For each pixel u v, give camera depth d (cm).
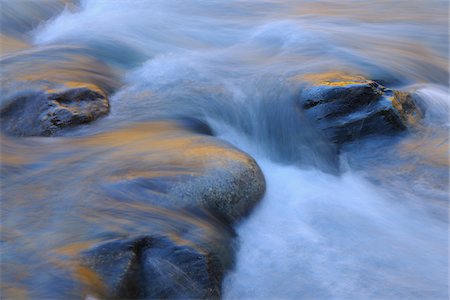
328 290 458
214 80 786
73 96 662
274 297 451
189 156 526
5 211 469
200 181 483
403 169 616
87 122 642
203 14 1170
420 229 532
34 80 700
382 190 592
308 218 544
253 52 934
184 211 463
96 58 860
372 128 654
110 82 780
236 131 703
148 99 728
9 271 395
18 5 1095
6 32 1016
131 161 530
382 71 845
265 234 511
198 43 991
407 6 1247
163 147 560
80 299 377
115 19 1097
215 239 456
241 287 457
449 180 589
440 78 878
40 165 554
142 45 953
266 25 1088
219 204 482
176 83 783
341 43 958
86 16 1132
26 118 637
